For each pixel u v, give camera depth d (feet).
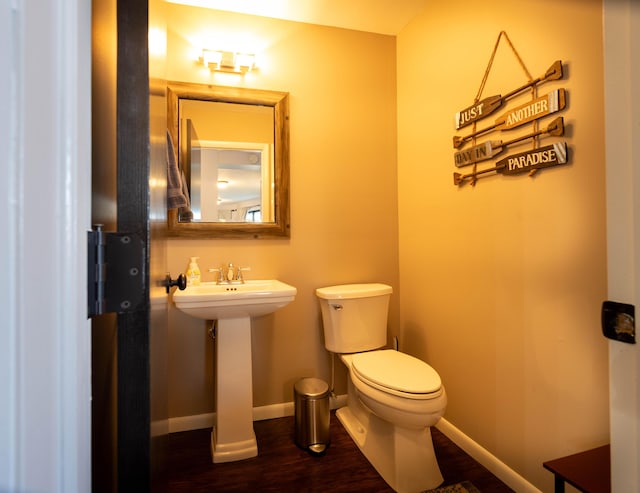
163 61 2.85
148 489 1.41
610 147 1.77
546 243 4.19
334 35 7.13
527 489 4.44
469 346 5.49
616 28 1.73
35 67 0.93
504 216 4.83
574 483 3.04
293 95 6.87
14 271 0.88
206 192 6.41
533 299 4.38
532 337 4.40
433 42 6.27
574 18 3.80
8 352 0.87
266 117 6.70
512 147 4.68
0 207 0.85
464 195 5.59
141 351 1.40
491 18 4.98
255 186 6.63
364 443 5.55
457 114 5.57
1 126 0.86
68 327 1.06
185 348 6.25
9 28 0.87
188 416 6.26
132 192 1.39
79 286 1.12
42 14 0.96
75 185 1.09
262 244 6.66
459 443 5.64
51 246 0.99
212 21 6.45
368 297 6.30
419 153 6.75
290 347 6.83
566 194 3.94
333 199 7.09
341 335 6.19
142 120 1.43
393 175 7.45
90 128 1.19
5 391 0.86
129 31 1.42
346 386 7.14
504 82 4.76
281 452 5.60
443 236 6.09
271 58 6.75
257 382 6.67
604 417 3.60
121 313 1.35
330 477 4.98
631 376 1.69
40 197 0.96
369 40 7.34
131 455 1.39
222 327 5.54
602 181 3.57
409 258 7.13
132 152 1.40
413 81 6.92
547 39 4.13
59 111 1.02
